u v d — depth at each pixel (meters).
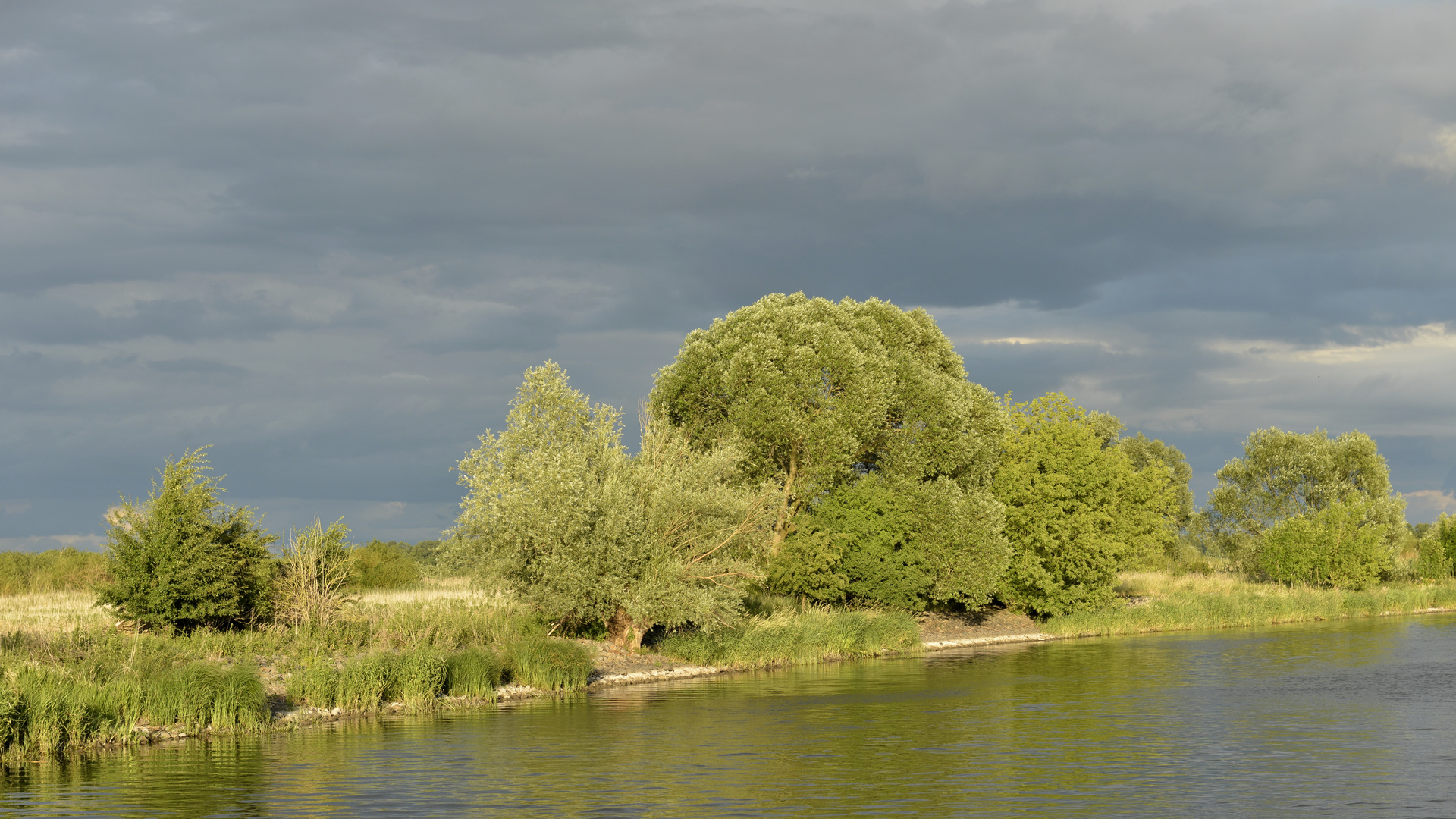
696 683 35.97
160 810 17.81
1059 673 38.88
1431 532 91.25
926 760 22.44
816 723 27.17
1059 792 19.39
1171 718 28.16
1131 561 65.25
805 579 49.22
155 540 32.12
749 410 51.34
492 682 32.62
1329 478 86.81
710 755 22.92
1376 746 24.11
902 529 51.78
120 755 22.56
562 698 32.09
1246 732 26.05
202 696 25.44
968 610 59.66
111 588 31.95
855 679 37.25
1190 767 21.69
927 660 44.31
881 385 52.62
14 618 33.19
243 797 18.75
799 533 50.44
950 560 51.91
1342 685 35.22
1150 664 41.97
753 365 51.88
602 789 19.45
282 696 28.34
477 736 24.98
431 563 65.81
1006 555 52.50
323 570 35.94
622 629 39.84
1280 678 37.19
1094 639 54.25
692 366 54.91
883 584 51.03
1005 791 19.55
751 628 42.28
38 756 22.19
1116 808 18.23
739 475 49.06
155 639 29.95
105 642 28.36
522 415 44.12
